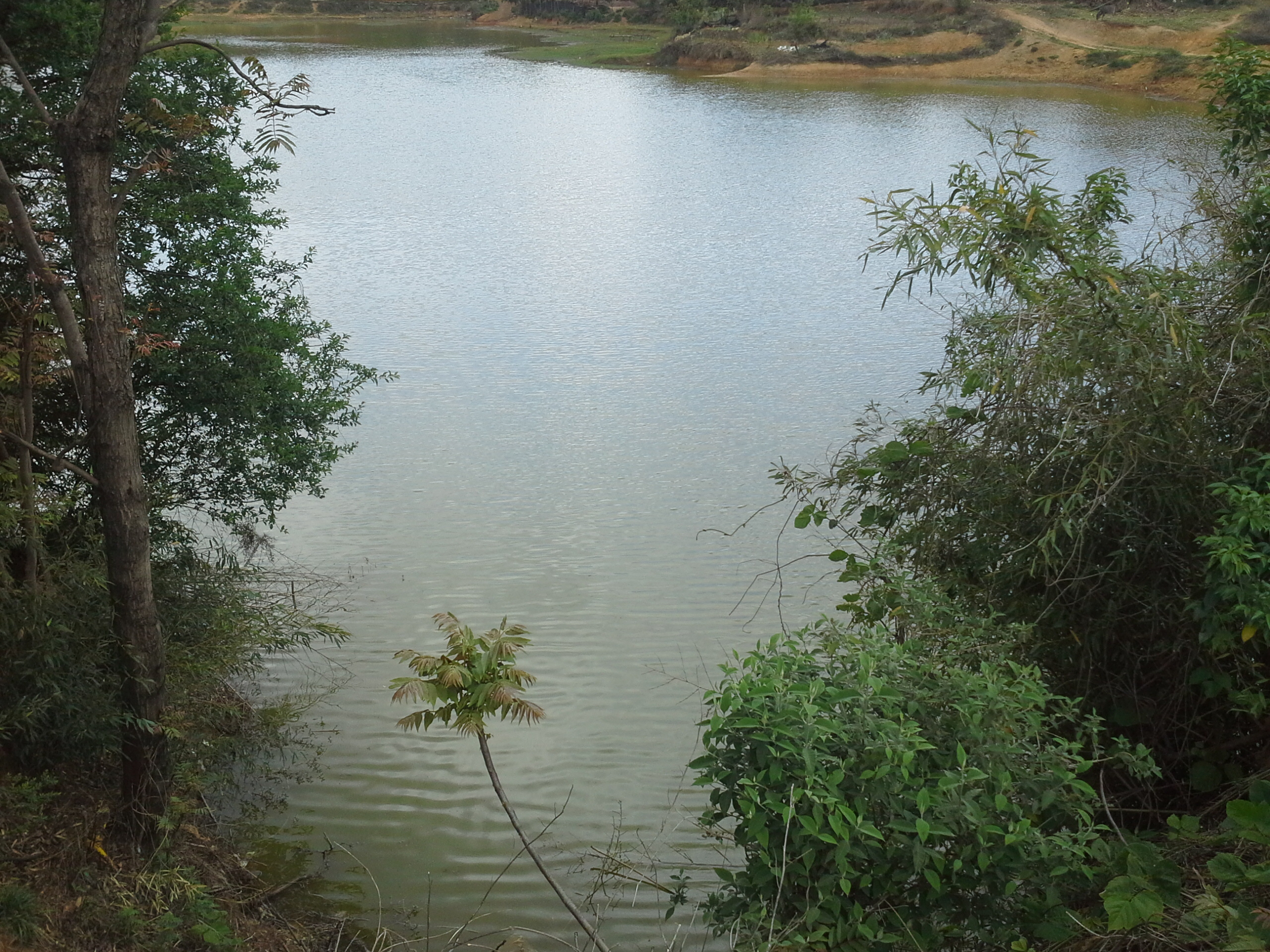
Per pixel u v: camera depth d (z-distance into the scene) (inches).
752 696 217.8
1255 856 217.0
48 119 307.4
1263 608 228.4
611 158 2586.1
